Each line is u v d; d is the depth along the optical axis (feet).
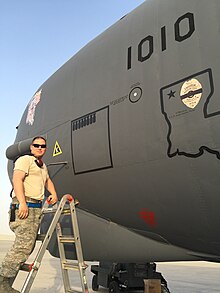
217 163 9.10
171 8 11.69
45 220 15.89
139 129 11.37
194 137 9.55
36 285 24.12
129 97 12.01
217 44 9.53
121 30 14.01
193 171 9.74
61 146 15.28
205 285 26.99
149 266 20.92
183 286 26.04
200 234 10.68
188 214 10.49
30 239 10.85
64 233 14.87
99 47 14.99
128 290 20.95
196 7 10.63
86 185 14.06
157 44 11.51
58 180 15.52
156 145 10.72
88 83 14.58
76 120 14.64
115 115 12.52
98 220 14.33
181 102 10.03
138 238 13.21
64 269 12.32
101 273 22.12
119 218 13.33
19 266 10.63
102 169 12.99
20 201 10.42
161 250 12.74
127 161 11.87
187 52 10.28
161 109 10.64
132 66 12.31
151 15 12.57
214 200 9.55
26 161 11.06
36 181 11.28
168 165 10.41
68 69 16.81
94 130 13.42
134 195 12.05
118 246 13.55
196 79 9.74
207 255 11.74
